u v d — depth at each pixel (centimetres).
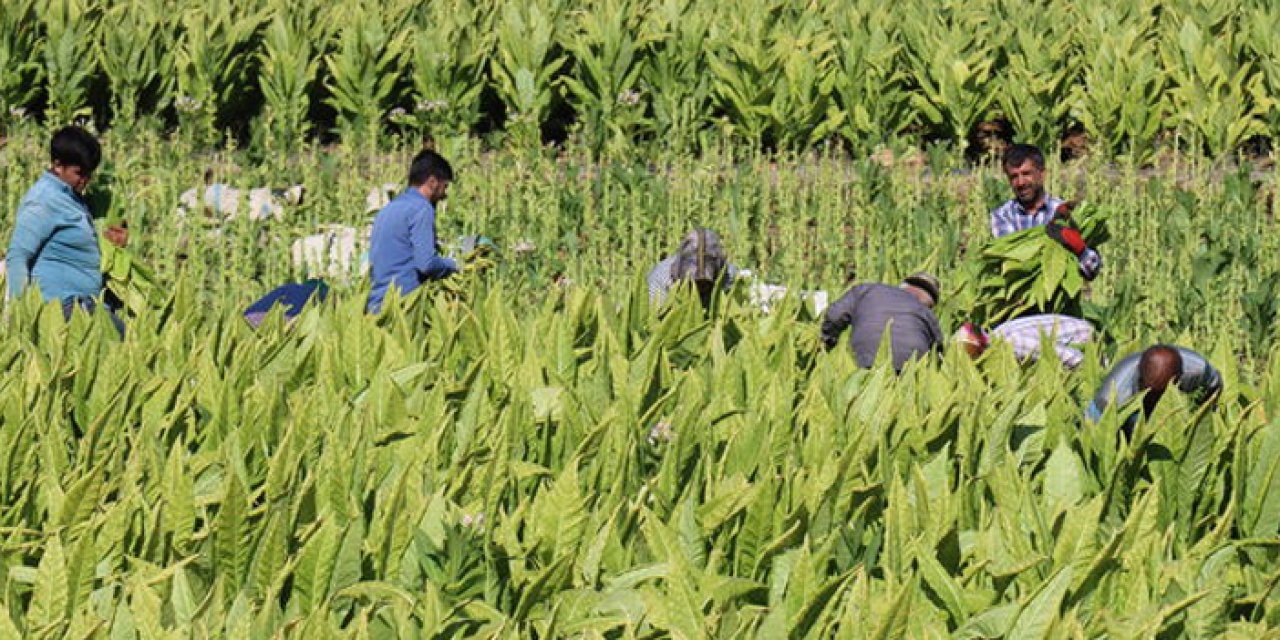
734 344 2988
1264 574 2127
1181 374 2517
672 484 2150
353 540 1808
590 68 5716
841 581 1730
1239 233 4678
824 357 2723
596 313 2969
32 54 5700
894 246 4669
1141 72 5516
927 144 5647
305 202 4950
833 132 5822
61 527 1933
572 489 1941
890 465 2186
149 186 4766
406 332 2816
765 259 4578
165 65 5719
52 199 3259
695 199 4834
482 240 4147
